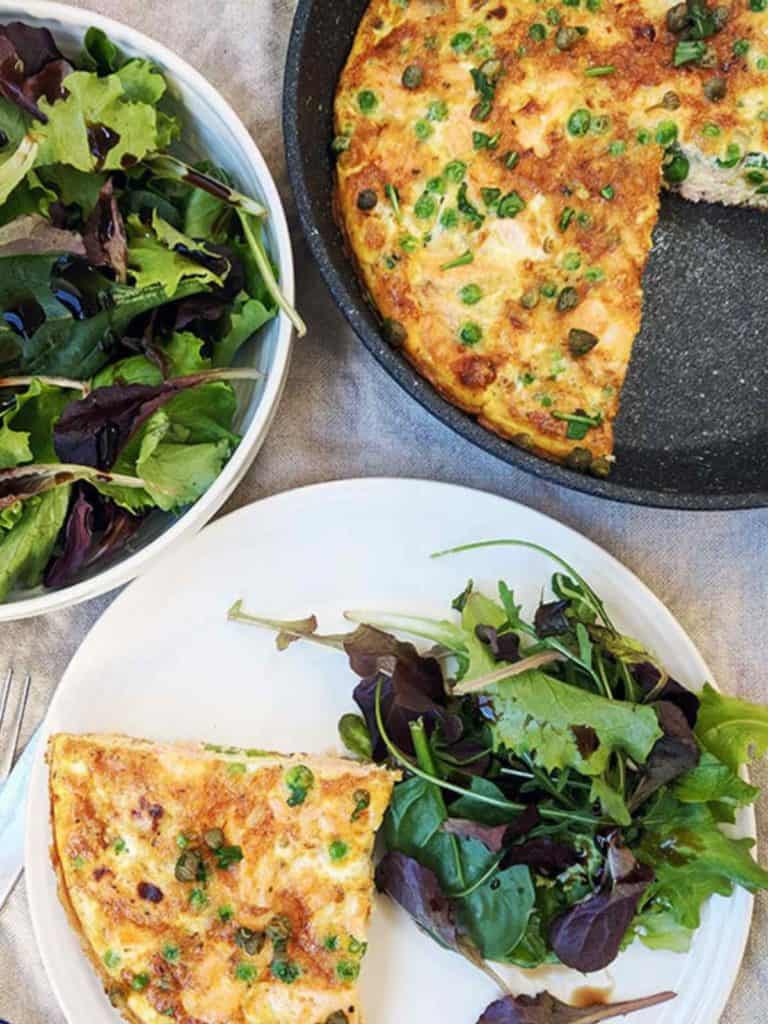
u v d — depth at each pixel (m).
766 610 0.46
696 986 0.44
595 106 0.41
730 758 0.42
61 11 0.40
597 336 0.40
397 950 0.44
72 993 0.43
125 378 0.40
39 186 0.38
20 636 0.46
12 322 0.40
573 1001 0.44
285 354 0.41
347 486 0.44
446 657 0.45
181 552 0.44
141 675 0.44
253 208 0.41
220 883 0.41
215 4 0.45
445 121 0.40
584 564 0.45
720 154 0.41
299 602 0.45
